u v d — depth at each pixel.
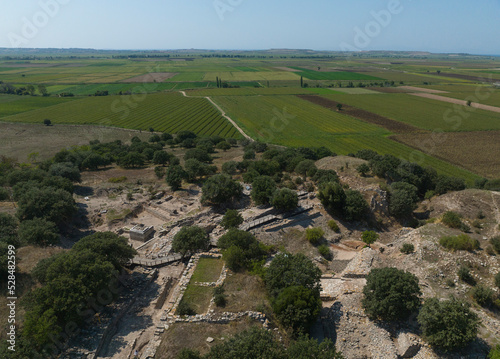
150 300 44.94
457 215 62.47
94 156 113.00
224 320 38.25
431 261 49.94
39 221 57.75
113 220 72.38
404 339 36.75
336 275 52.06
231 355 30.30
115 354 35.50
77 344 35.78
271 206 72.25
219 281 46.38
